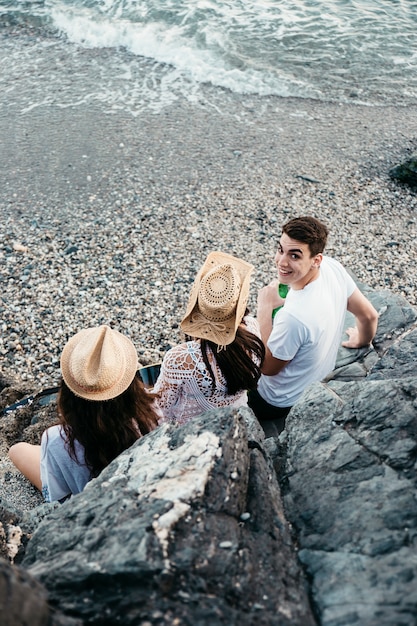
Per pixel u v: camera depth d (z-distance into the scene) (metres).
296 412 3.45
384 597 2.32
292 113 11.48
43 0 15.02
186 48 13.35
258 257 8.17
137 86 12.09
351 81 12.51
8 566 2.07
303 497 2.86
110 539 2.43
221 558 2.38
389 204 9.24
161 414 3.70
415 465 2.90
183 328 3.71
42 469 3.47
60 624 2.09
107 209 8.95
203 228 8.63
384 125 11.17
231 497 2.62
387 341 5.45
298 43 13.66
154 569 2.28
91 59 12.95
